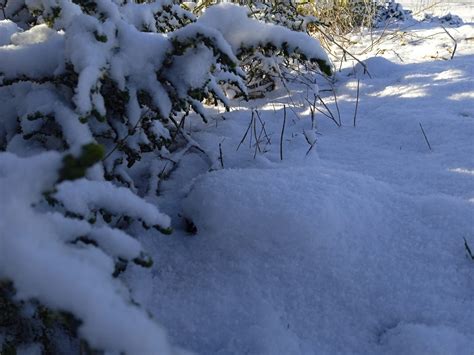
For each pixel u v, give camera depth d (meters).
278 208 1.57
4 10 2.08
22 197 0.87
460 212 1.71
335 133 2.54
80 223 1.10
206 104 2.92
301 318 1.40
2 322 1.18
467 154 2.17
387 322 1.40
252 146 2.37
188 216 1.69
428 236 1.63
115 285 0.97
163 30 2.35
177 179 2.06
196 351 1.30
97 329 0.84
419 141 2.35
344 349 1.33
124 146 1.74
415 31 4.81
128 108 1.64
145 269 1.51
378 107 2.79
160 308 1.41
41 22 1.91
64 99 1.61
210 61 1.67
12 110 1.70
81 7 1.71
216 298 1.45
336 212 1.60
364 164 2.17
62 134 1.54
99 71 1.44
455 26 5.09
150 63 1.64
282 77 3.07
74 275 0.86
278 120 2.75
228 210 1.59
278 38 1.68
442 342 1.27
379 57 3.50
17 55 1.56
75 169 0.77
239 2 3.19
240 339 1.32
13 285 0.90
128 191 1.29
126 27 1.64
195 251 1.60
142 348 0.84
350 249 1.56
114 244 1.12
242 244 1.57
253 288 1.47
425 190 1.92
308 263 1.52
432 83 2.99
